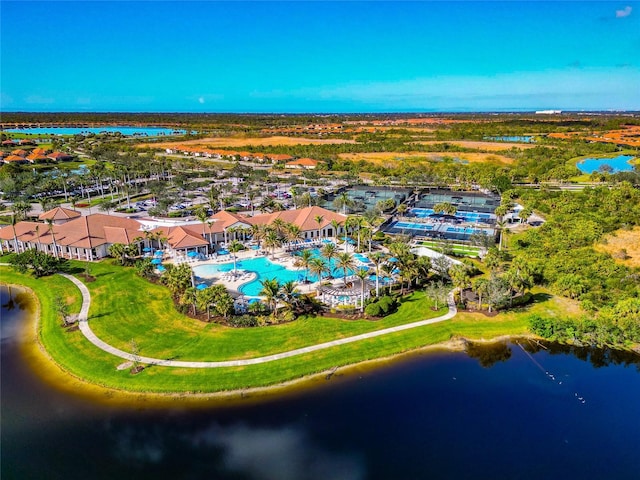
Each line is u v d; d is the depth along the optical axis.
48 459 48.38
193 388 59.44
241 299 84.00
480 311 79.94
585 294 81.94
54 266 98.81
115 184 195.62
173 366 63.75
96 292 87.56
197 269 99.44
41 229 112.62
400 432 52.78
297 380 61.78
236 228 117.56
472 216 147.88
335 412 55.97
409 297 85.00
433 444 50.94
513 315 78.75
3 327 76.50
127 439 51.50
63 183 170.75
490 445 50.91
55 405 57.06
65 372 63.78
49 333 72.88
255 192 179.62
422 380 62.38
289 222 121.94
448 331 73.62
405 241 114.62
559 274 88.62
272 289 73.56
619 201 131.00
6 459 48.25
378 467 47.75
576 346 71.19
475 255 108.38
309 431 52.81
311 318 76.50
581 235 106.56
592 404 58.00
